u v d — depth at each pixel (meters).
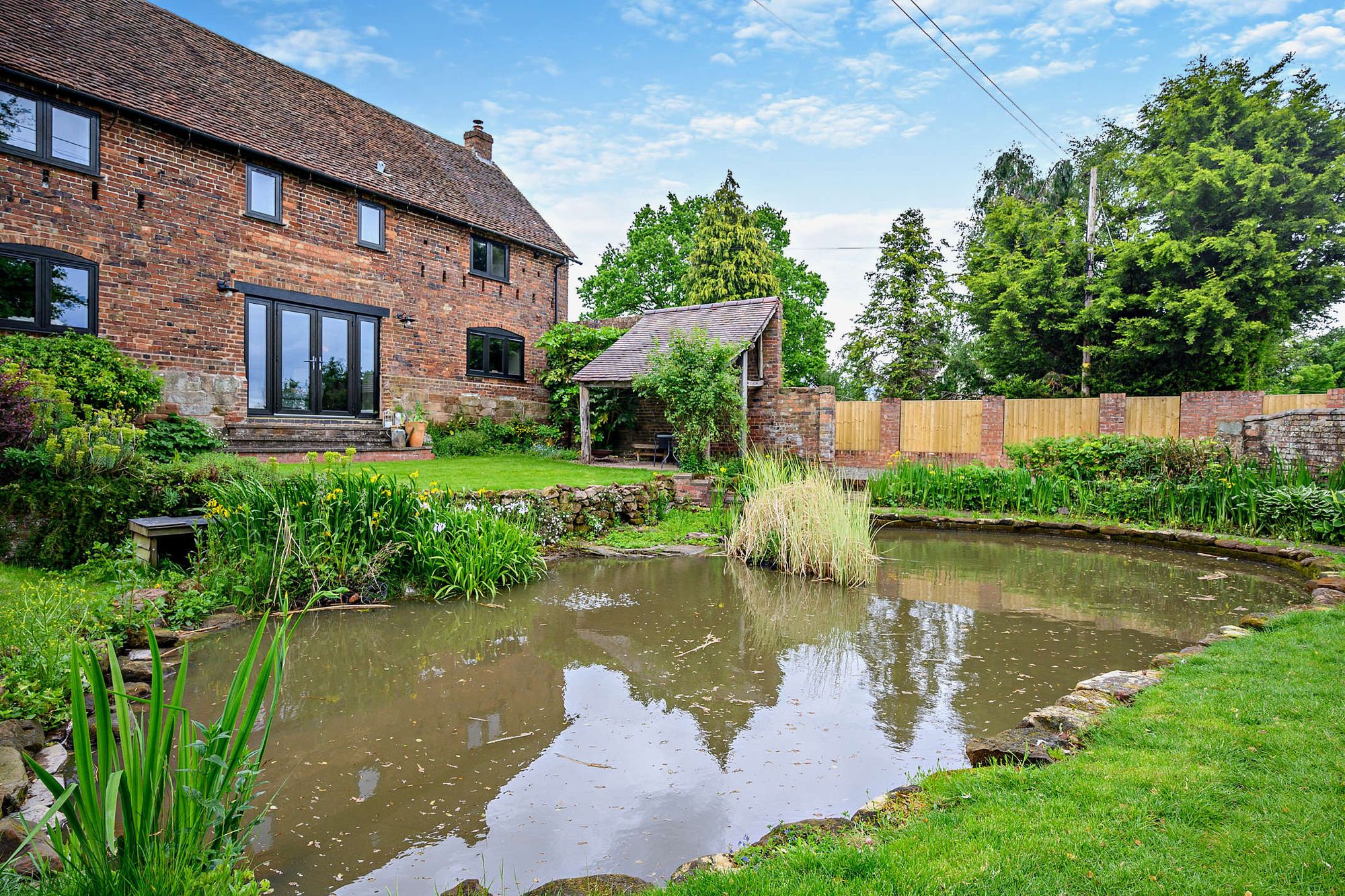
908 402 18.44
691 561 9.24
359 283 14.89
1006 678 5.03
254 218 12.98
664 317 18.39
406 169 16.69
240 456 10.73
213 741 2.42
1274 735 3.30
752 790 3.46
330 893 2.70
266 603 6.51
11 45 10.41
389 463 13.33
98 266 11.00
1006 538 11.38
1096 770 3.02
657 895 2.37
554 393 19.03
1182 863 2.34
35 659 4.16
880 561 9.46
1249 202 18.11
